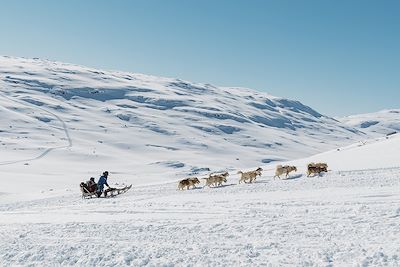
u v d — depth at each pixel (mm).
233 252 9648
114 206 21219
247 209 16547
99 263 9328
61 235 12930
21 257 10109
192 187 31969
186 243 10906
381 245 9500
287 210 15648
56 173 164750
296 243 10266
